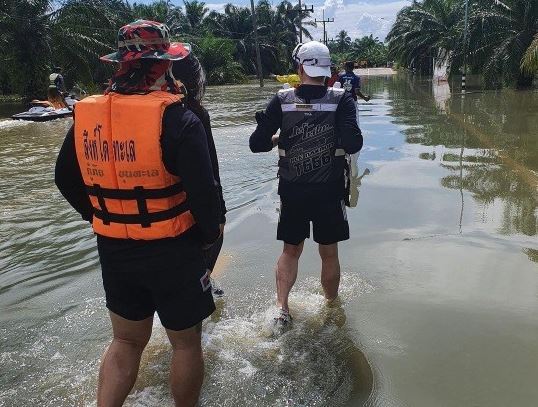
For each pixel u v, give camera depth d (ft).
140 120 7.14
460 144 32.04
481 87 93.56
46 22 83.82
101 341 11.05
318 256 15.33
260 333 11.16
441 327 11.16
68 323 11.84
